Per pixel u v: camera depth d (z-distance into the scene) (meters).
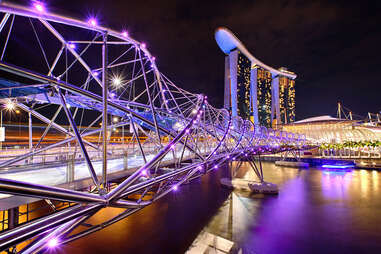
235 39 193.00
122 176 14.21
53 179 12.17
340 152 108.06
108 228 26.48
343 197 38.66
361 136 123.12
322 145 109.88
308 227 26.66
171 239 24.03
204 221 28.66
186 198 38.50
